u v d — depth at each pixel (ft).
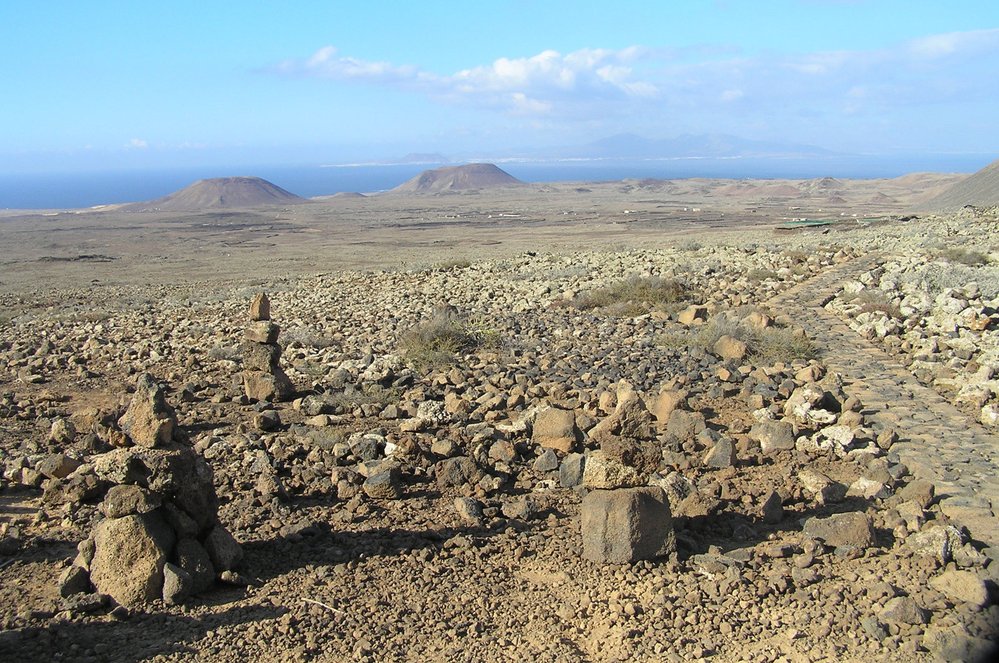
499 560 22.89
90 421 35.47
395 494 27.71
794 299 68.90
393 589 21.03
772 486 28.40
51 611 19.62
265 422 36.14
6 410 40.11
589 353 52.16
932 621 18.89
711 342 52.24
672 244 170.71
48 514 26.40
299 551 23.35
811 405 36.76
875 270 81.46
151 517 20.59
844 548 22.67
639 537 22.22
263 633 18.67
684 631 18.89
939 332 52.47
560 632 19.04
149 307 97.14
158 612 19.66
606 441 25.12
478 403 40.19
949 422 35.32
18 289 149.28
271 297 98.53
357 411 38.73
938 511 25.91
